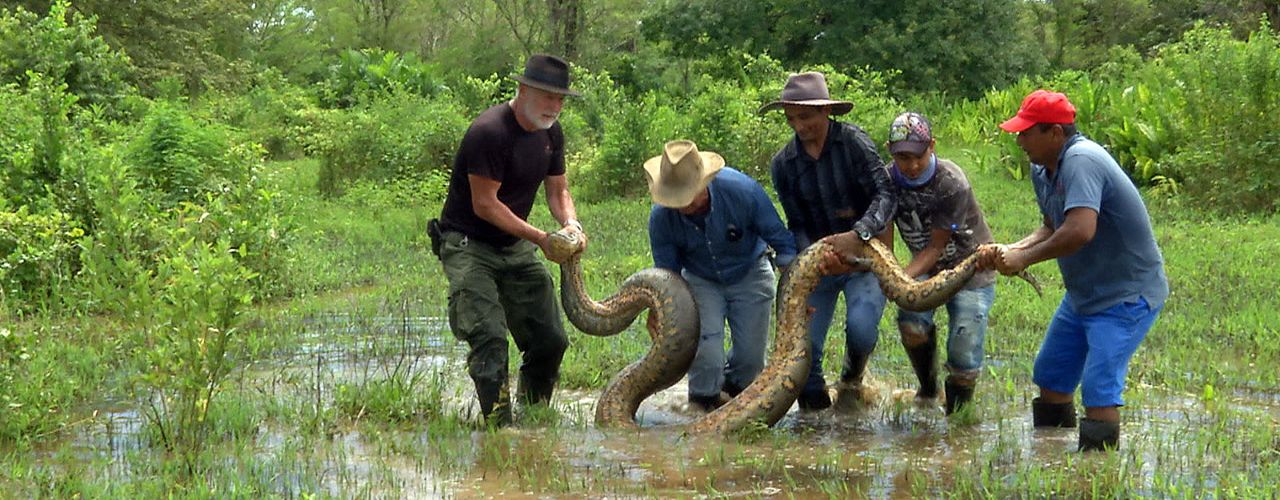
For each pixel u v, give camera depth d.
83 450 6.44
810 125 6.68
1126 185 5.92
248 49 52.28
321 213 18.22
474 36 53.25
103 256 7.63
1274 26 40.50
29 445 6.41
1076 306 6.27
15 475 5.83
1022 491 5.54
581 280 7.36
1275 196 16.61
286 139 29.81
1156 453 6.20
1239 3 44.28
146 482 5.71
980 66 38.50
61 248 10.72
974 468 6.00
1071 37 51.03
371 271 13.38
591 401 7.82
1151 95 20.48
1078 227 5.75
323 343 9.48
